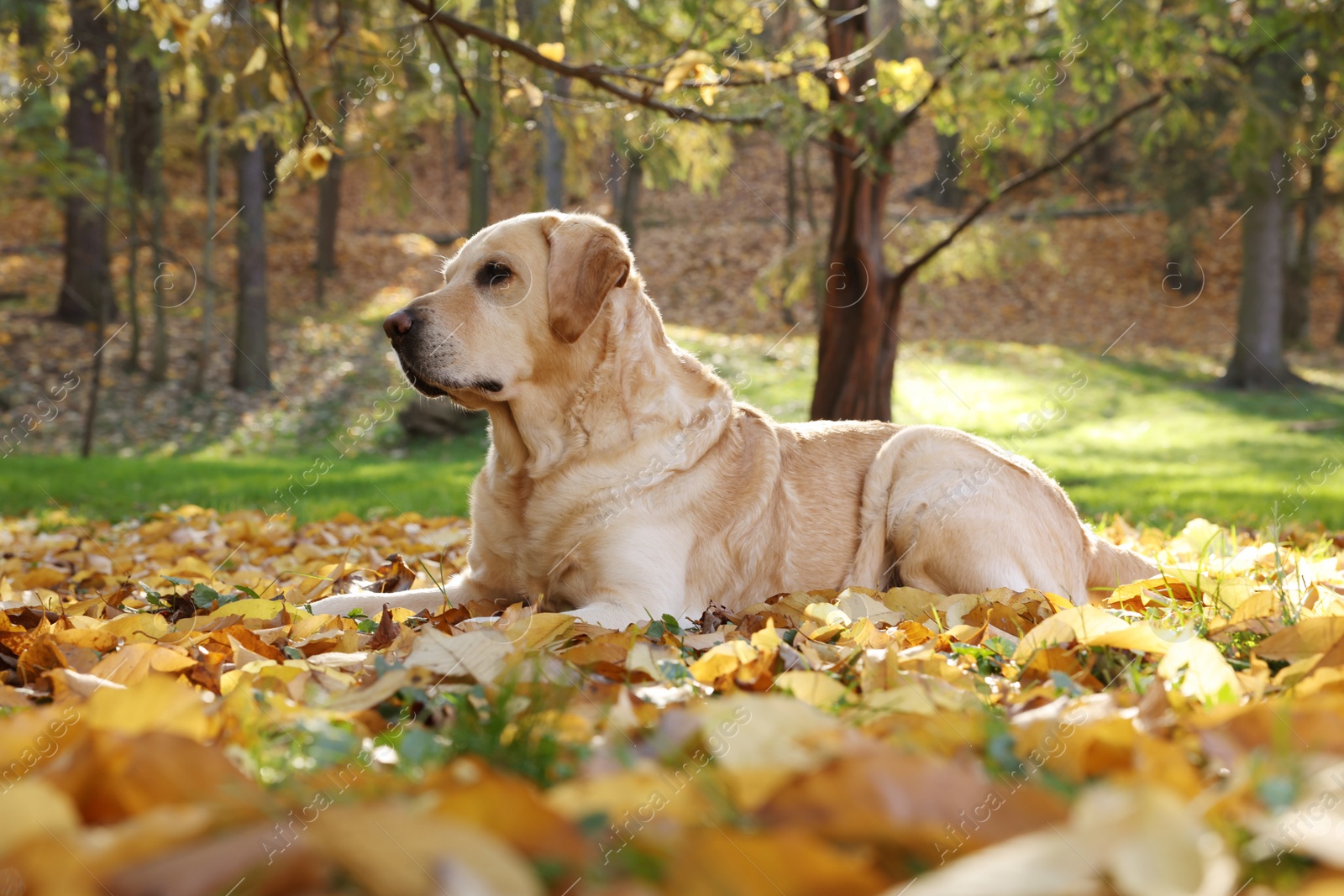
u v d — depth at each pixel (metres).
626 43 6.02
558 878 1.05
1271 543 4.40
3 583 3.90
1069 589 3.71
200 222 25.30
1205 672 1.97
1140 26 6.37
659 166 6.96
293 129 5.76
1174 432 14.36
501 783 1.07
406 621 3.06
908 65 5.32
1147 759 1.41
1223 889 0.97
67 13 11.95
